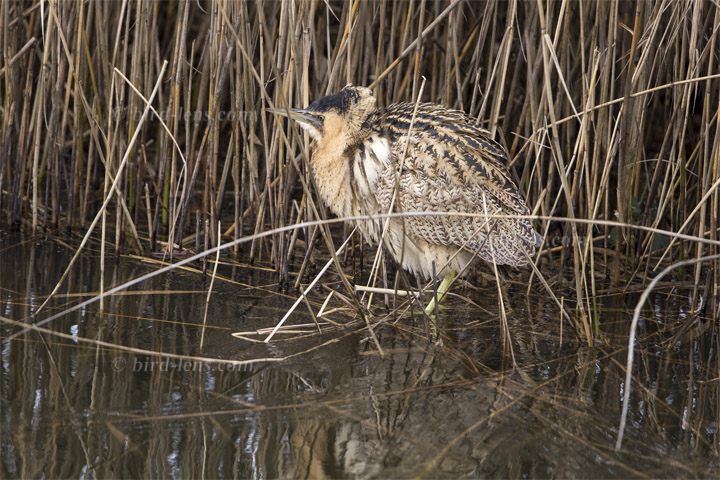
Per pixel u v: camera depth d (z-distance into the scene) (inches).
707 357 286.0
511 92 399.5
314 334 298.2
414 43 330.0
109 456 203.8
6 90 399.5
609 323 321.4
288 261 352.8
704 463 211.0
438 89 463.5
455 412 236.1
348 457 208.1
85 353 267.0
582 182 402.0
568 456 212.7
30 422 218.7
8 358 259.4
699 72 364.2
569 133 400.8
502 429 226.7
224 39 357.1
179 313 311.4
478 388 253.8
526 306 342.0
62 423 219.0
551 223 432.8
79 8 379.2
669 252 405.7
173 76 378.3
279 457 206.5
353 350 283.3
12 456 201.5
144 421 222.4
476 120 342.6
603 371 270.4
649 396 251.6
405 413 234.2
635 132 365.7
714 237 325.4
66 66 431.8
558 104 374.0
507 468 205.6
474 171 326.0
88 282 339.6
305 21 333.4
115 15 470.3
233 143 384.8
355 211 344.5
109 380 247.3
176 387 245.6
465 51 418.9
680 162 365.4
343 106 331.9
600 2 341.1
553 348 291.6
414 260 349.4
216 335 290.0
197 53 524.7
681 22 338.6
